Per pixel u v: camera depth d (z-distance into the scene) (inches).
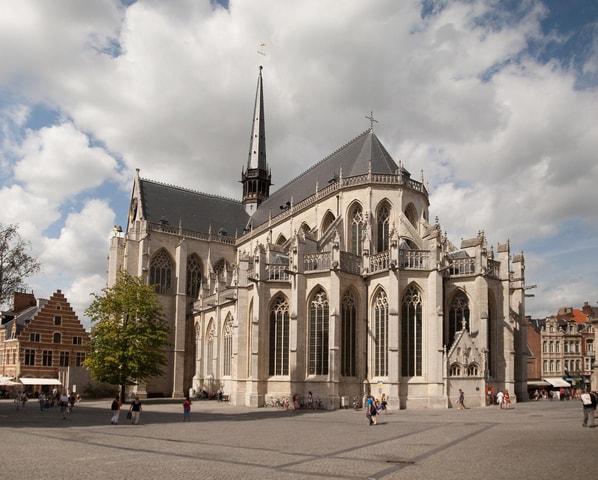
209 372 3518.7
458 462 896.9
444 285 2539.4
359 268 2625.5
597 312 4854.8
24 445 1190.9
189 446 1164.5
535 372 4618.6
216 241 4212.6
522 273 2802.7
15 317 4286.4
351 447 1122.7
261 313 2667.3
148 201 4136.3
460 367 2324.1
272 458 976.9
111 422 1770.4
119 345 2923.2
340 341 2480.3
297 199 3634.4
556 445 1066.7
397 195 2940.5
